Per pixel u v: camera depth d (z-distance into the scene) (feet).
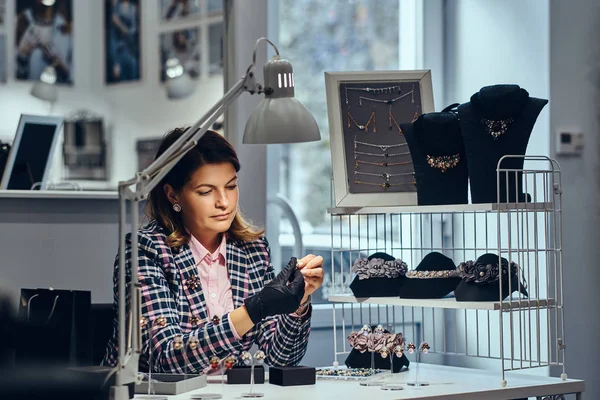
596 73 11.21
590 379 11.11
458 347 11.88
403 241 12.00
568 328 11.00
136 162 9.25
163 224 7.77
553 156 10.96
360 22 11.82
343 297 8.66
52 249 8.94
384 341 7.55
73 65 8.93
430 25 12.11
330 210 8.70
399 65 12.10
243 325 6.88
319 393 6.57
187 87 9.52
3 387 6.49
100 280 9.21
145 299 7.22
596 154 11.22
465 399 6.81
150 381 6.41
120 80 9.16
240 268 7.93
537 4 11.04
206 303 7.69
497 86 7.57
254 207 10.07
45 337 7.36
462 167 8.02
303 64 11.41
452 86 12.12
